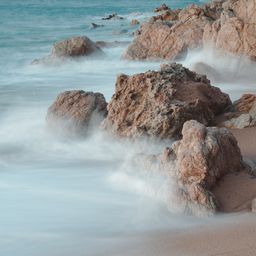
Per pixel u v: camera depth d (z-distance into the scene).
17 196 8.81
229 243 6.55
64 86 20.61
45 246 7.04
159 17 36.62
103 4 91.62
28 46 35.16
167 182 7.90
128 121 11.78
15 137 12.82
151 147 11.09
